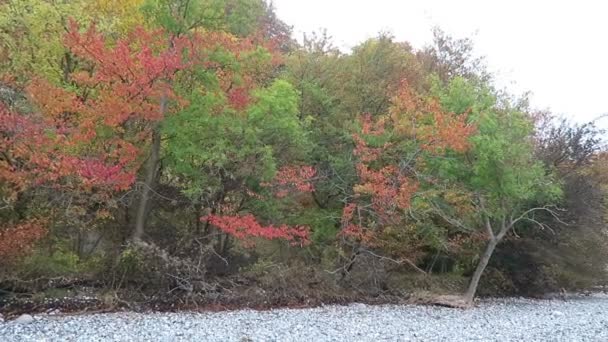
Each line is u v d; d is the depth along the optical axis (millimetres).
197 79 19891
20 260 17281
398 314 20281
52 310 16875
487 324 18906
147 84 17500
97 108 17266
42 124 15820
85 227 19734
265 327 16219
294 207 24719
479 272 24000
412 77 29516
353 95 27391
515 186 21781
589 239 28406
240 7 20609
